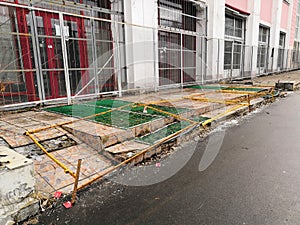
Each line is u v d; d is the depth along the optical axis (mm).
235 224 2004
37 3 5785
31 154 3105
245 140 4121
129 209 2244
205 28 11656
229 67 14016
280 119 5590
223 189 2553
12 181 1979
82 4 6703
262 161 3246
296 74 20328
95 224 2049
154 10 8461
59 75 6242
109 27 7457
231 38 14273
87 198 2422
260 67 18078
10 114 4879
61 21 5586
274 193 2447
